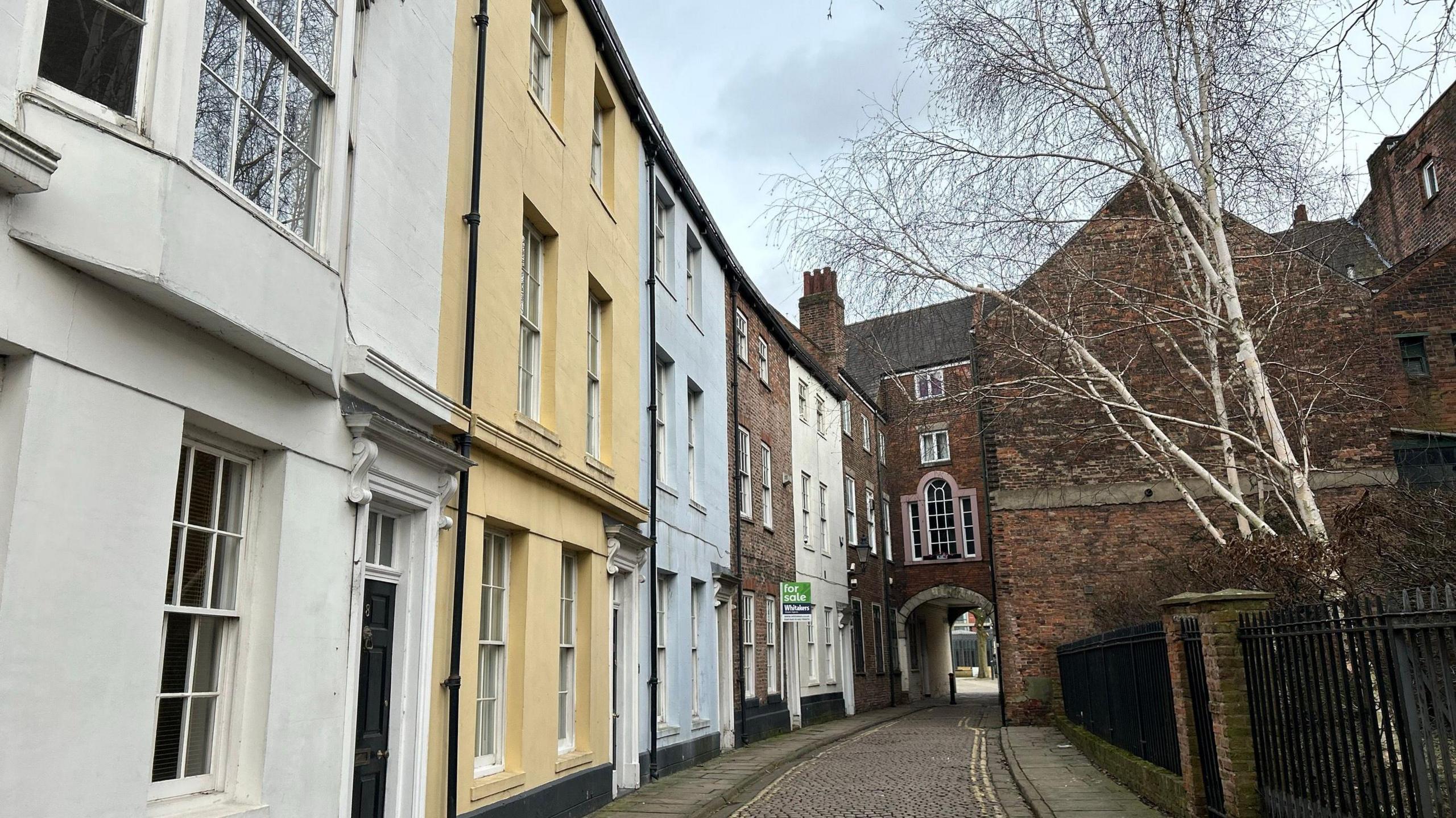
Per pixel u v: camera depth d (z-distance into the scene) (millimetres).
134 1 4391
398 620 6883
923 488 33094
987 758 14312
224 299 4645
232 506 5301
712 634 15672
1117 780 10812
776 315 21641
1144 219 12641
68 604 3953
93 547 4094
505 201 8875
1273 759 6520
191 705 4957
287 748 5301
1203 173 10711
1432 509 7805
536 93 10352
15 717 3674
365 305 6434
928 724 22250
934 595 32281
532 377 9766
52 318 3955
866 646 28109
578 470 9945
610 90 12594
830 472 26062
